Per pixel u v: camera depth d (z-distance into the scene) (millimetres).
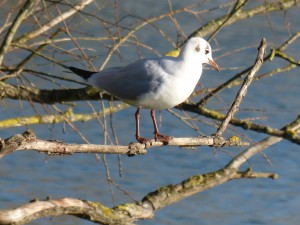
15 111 19062
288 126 10477
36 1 9289
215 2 27859
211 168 18359
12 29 8273
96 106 19812
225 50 25250
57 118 10289
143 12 27500
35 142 6691
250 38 26188
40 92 10219
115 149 7254
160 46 24812
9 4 13867
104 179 17562
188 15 27516
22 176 17328
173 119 20562
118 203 16375
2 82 9859
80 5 9695
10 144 6562
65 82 19547
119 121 20281
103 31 22844
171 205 16281
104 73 9305
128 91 9055
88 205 6773
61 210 6516
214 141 7852
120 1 28547
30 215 6254
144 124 20250
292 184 17719
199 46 8977
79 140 19000
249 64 24453
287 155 18906
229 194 17125
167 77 8875
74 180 17375
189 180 8555
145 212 7699
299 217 16328
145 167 18312
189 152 18984
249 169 9117
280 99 22344
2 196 16328
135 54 23812
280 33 26469
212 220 15844
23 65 10016
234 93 22391
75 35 21000
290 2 11688
